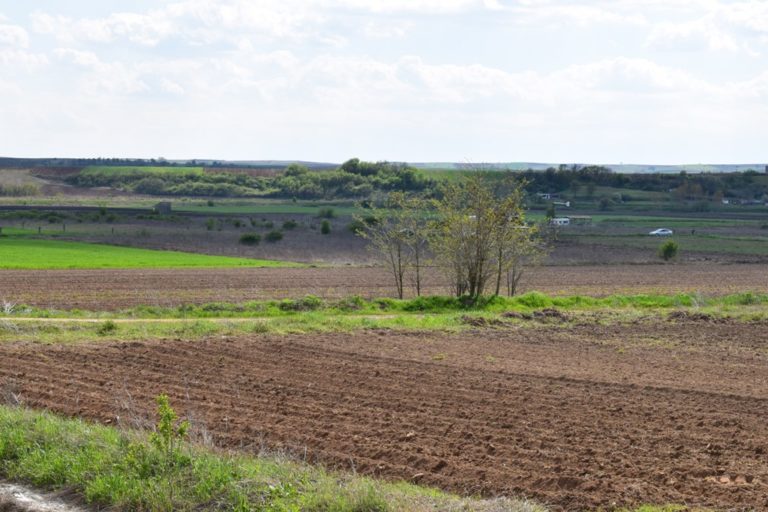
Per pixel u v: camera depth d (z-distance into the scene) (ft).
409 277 210.79
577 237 376.68
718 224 473.67
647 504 47.21
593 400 76.13
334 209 560.20
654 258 305.12
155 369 88.48
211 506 43.42
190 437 54.44
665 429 65.82
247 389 79.20
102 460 48.85
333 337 113.29
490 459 56.29
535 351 105.91
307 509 42.75
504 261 157.99
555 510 46.44
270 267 249.75
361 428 64.18
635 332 123.44
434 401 74.69
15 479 49.42
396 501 43.37
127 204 640.58
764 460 57.62
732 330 125.70
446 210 155.84
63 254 271.69
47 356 93.86
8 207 479.41
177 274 223.30
